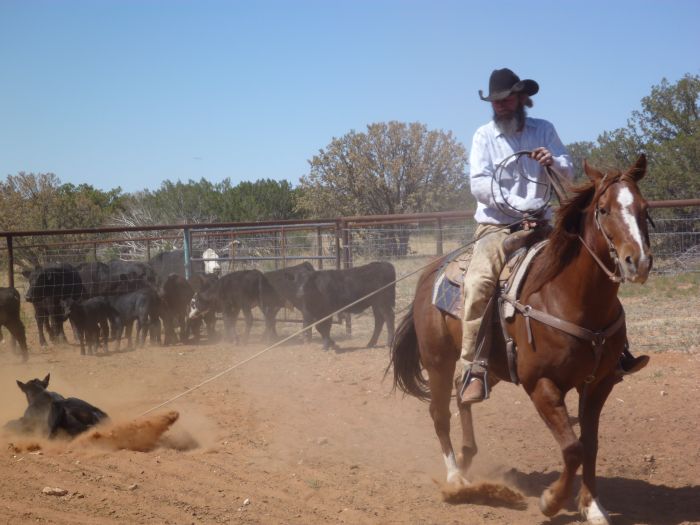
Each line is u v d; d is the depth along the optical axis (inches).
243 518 194.5
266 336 541.0
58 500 201.5
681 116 848.3
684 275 644.7
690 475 232.1
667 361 376.5
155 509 198.2
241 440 275.1
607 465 242.2
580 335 181.3
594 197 181.2
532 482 232.4
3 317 471.8
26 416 278.1
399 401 336.8
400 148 1242.0
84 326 500.7
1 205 1243.2
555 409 183.8
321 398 345.7
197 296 536.1
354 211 1234.0
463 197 1244.5
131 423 265.3
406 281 671.8
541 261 193.3
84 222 1289.4
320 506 206.1
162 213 1349.7
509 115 219.6
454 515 201.6
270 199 1385.3
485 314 205.6
